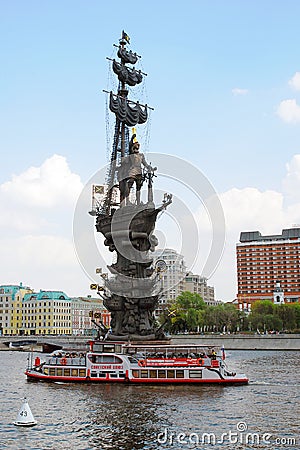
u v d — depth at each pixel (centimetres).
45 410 5112
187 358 6756
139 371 6700
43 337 19925
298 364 10725
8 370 10225
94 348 7125
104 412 4959
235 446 3825
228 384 6738
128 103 8331
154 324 7750
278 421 4584
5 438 4072
